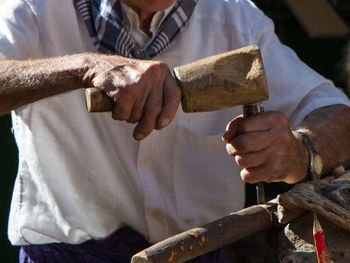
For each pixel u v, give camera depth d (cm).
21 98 129
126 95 119
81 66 127
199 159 180
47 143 168
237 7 184
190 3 172
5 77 130
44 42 165
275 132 137
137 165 173
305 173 148
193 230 124
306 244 129
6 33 158
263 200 145
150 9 160
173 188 179
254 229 133
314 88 185
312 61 430
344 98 187
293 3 379
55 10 165
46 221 174
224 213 186
